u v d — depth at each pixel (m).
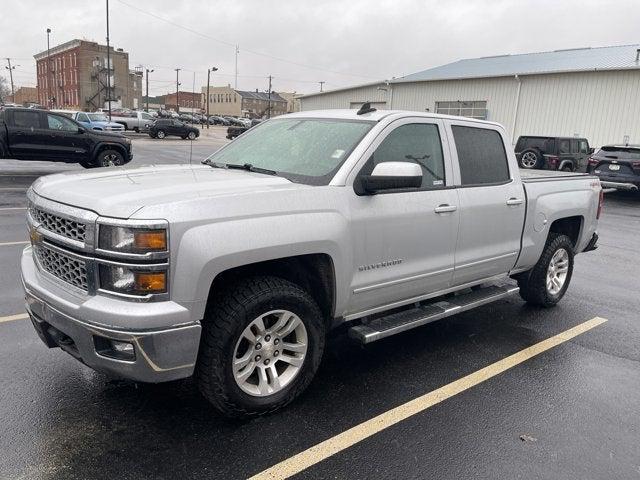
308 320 3.34
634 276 7.26
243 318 3.02
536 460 3.01
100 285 2.76
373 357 4.29
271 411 3.34
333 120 4.08
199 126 73.75
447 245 4.14
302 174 3.59
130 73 101.81
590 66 24.58
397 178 3.32
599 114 23.27
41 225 3.17
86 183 3.22
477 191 4.37
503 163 4.77
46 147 15.39
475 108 27.86
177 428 3.16
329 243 3.29
